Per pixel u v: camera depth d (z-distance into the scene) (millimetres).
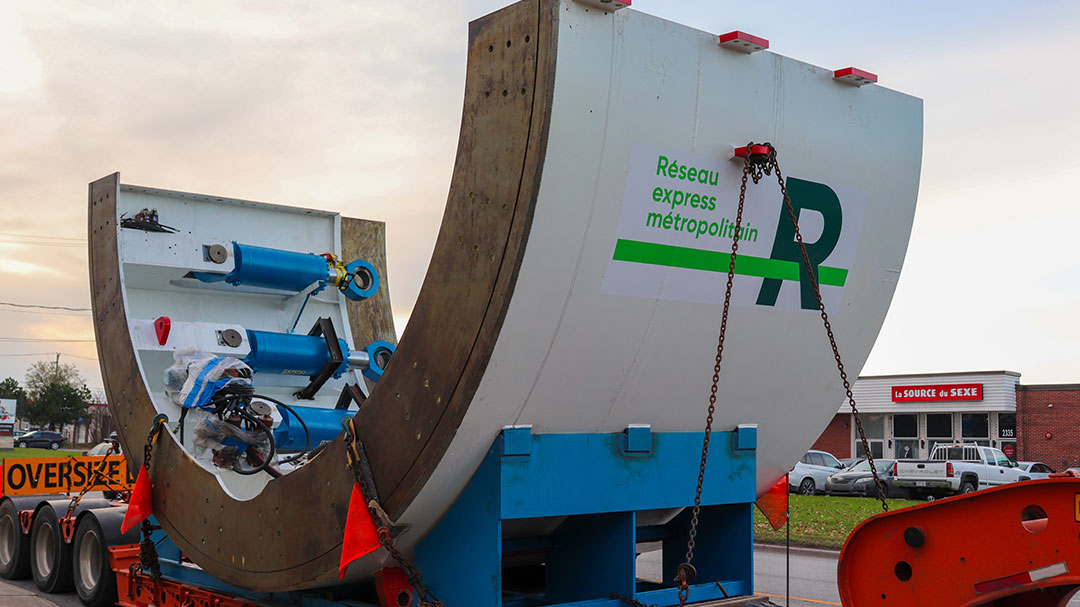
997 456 27469
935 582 3549
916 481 27125
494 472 4062
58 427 88125
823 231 4672
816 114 4520
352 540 4188
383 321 8656
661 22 3920
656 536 5262
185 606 6125
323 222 8641
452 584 4254
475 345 3793
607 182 3830
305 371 7574
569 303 3895
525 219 3633
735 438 4934
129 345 6723
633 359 4273
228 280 7711
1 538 10125
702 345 4465
